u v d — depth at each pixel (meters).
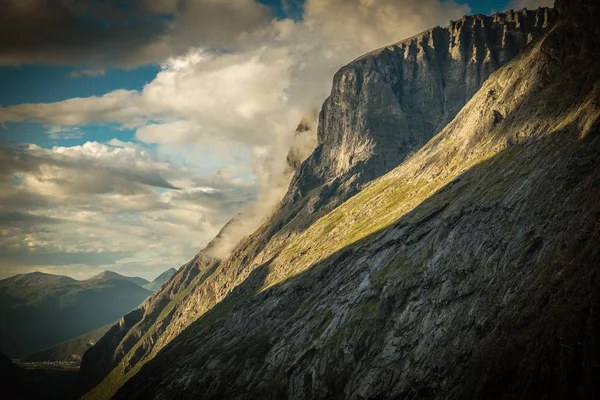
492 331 140.00
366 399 169.12
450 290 171.62
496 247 166.00
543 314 125.25
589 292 114.69
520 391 115.56
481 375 129.88
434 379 151.12
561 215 148.62
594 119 165.12
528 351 120.50
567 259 132.38
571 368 107.50
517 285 145.50
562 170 161.62
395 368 167.75
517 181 180.12
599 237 124.88
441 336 161.25
